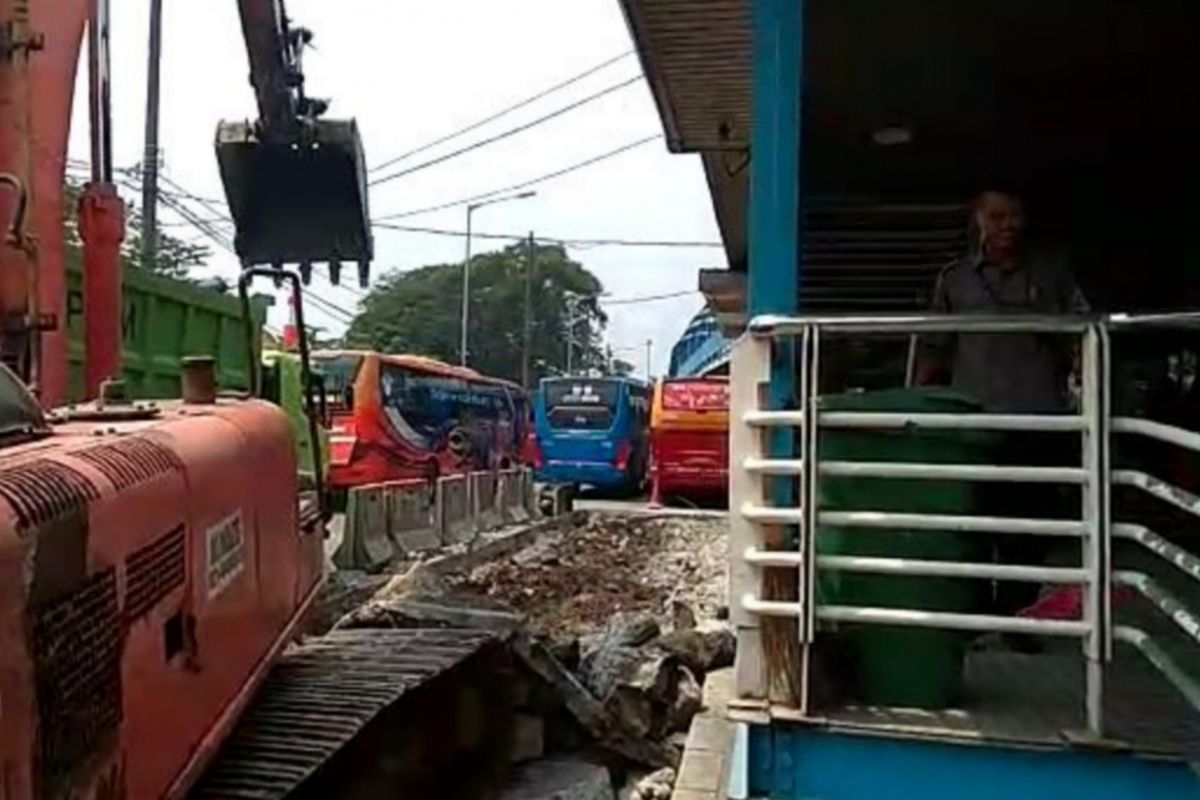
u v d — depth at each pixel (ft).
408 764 19.11
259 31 23.36
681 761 22.25
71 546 9.19
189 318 34.09
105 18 19.56
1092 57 24.45
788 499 13.99
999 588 15.53
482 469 96.32
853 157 30.63
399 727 18.70
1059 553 16.11
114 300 19.51
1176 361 26.58
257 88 23.61
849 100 26.99
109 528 9.98
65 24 17.99
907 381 19.24
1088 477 11.98
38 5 17.31
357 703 16.28
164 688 11.31
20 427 11.46
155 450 11.91
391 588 29.25
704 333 110.01
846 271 31.17
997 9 22.03
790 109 16.60
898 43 23.77
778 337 13.65
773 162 16.63
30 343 15.88
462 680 21.53
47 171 17.49
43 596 8.64
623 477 111.86
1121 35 23.30
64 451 10.53
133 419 13.71
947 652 12.88
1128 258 29.35
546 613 37.35
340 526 58.59
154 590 11.07
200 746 12.40
